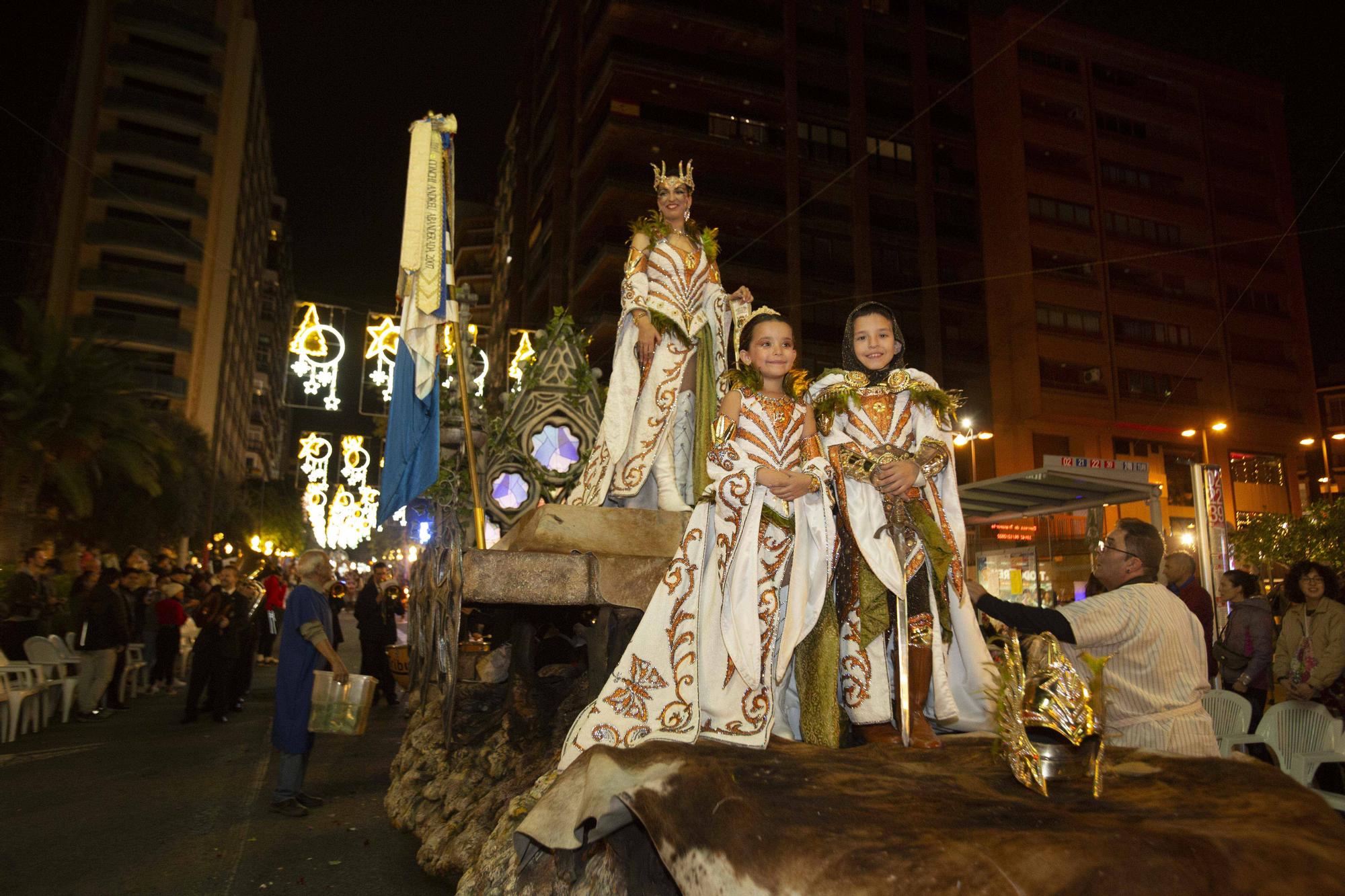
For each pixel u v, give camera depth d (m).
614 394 5.25
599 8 42.28
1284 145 47.28
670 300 5.06
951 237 43.53
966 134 44.72
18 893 4.34
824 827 1.96
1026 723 2.32
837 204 43.16
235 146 54.16
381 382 14.07
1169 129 45.62
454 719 5.93
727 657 2.99
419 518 7.99
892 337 3.44
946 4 45.66
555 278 47.75
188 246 51.59
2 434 22.91
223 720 10.87
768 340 3.35
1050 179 42.84
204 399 51.38
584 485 5.36
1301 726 5.34
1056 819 1.98
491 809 4.40
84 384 23.92
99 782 7.08
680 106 41.81
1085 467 10.21
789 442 3.26
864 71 43.66
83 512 24.00
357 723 6.01
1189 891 1.64
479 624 8.77
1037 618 3.24
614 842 2.67
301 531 80.69
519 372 9.16
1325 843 1.81
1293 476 44.28
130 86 52.28
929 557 3.12
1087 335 41.75
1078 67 44.69
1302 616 6.29
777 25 42.69
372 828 5.56
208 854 5.00
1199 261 44.47
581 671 6.01
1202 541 12.05
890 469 3.01
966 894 1.67
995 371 42.16
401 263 6.54
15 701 9.35
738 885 1.93
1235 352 44.47
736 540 3.09
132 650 14.65
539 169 55.75
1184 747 3.21
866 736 3.04
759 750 2.64
